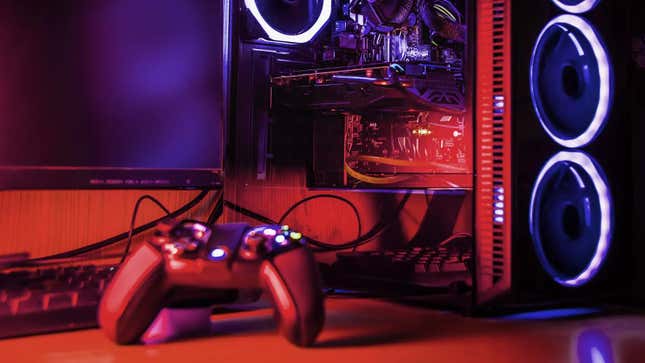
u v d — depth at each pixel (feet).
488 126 3.35
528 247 3.34
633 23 3.86
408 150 4.65
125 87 3.39
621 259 3.69
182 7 3.60
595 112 3.62
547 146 3.43
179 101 3.56
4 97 3.05
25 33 3.12
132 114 3.40
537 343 2.86
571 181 3.55
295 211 4.84
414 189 4.17
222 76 3.74
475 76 3.40
